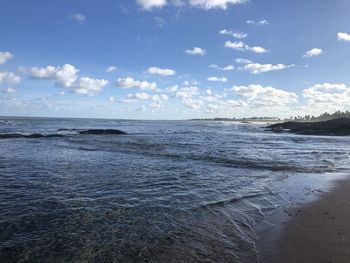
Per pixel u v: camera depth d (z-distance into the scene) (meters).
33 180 12.09
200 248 6.32
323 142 41.00
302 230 7.44
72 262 5.66
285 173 15.26
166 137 39.97
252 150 25.98
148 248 6.26
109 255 5.95
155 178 12.93
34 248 6.17
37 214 8.09
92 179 12.48
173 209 8.79
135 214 8.28
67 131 47.19
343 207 9.43
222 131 69.69
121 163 16.77
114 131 45.38
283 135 59.88
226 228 7.46
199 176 13.62
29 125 65.44
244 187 11.77
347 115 129.00
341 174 15.27
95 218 7.91
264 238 6.92
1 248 6.12
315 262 5.83
